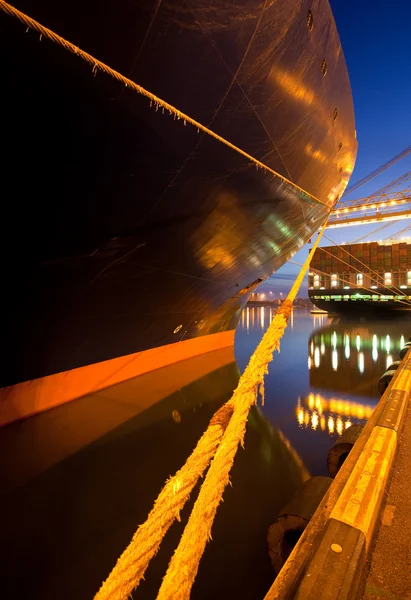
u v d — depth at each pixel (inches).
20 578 116.3
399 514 77.0
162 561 128.0
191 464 47.3
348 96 199.2
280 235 258.4
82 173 109.7
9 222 111.0
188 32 93.7
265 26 107.3
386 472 86.7
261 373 64.1
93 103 92.5
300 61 132.6
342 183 289.6
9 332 154.8
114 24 82.4
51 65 80.2
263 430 244.1
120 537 137.2
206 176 143.3
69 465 180.5
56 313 167.3
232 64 109.2
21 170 98.5
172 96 105.7
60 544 132.0
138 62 92.3
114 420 227.6
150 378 300.0
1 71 76.7
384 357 523.2
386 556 64.5
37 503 152.8
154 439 216.4
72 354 208.1
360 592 54.2
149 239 163.2
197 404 278.8
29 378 189.3
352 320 1331.2
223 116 123.1
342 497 73.8
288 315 90.6
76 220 125.4
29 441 189.5
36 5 72.6
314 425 254.1
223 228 193.6
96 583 116.8
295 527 108.7
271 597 51.4
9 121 86.4
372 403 305.9
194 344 394.9
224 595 110.8
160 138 113.0
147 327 264.4
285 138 155.8
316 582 50.4
